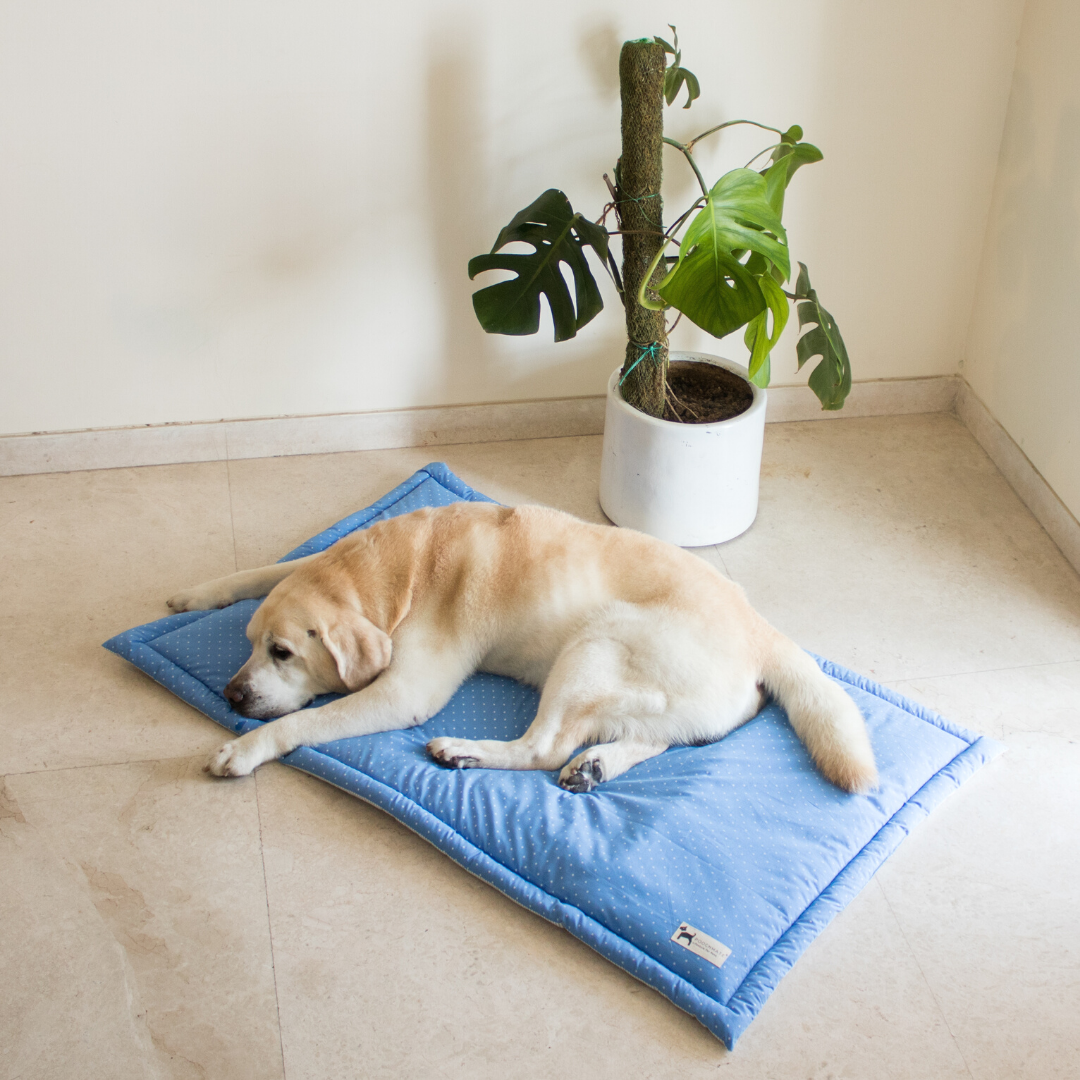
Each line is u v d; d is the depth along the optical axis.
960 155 3.09
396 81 2.79
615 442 2.87
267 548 2.92
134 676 2.50
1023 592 2.79
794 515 3.06
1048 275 2.91
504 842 2.03
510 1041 1.77
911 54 2.92
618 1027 1.80
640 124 2.53
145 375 3.11
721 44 2.84
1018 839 2.13
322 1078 1.71
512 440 3.40
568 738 2.19
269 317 3.07
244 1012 1.81
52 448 3.16
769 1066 1.74
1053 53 2.79
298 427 3.27
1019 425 3.12
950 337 3.41
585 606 2.26
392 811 2.10
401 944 1.92
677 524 2.87
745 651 2.21
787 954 1.86
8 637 2.59
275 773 2.25
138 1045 1.76
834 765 2.11
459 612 2.28
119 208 2.84
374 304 3.10
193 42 2.66
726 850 2.00
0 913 1.96
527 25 2.76
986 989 1.87
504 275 3.10
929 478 3.21
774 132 2.84
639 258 2.65
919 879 2.05
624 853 1.98
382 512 2.95
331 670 2.26
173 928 1.94
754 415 2.77
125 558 2.87
